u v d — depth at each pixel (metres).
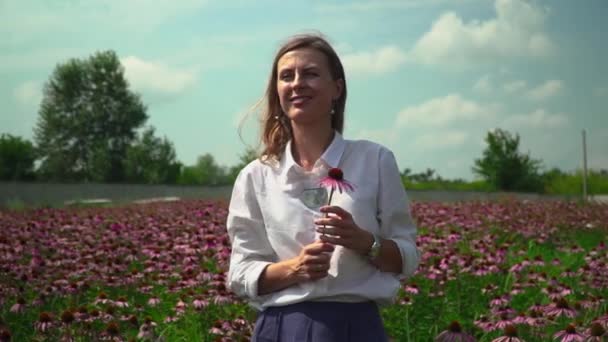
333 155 2.43
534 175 44.09
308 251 2.28
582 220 15.05
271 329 2.39
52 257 8.34
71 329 5.05
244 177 2.54
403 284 6.65
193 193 41.81
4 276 6.95
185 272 7.37
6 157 61.75
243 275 2.43
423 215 14.51
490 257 8.47
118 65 69.12
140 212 16.31
